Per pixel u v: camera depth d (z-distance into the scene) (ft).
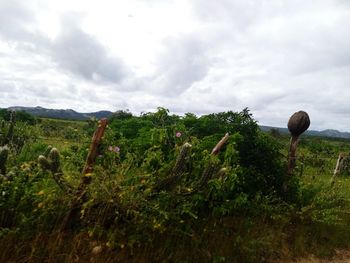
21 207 13.66
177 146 18.35
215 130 24.03
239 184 21.30
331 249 21.27
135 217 14.28
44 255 12.84
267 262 18.07
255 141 23.50
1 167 14.58
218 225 18.51
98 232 13.97
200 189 16.40
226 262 16.39
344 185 33.88
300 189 25.11
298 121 23.62
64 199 13.87
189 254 15.64
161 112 24.95
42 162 13.44
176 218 15.53
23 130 23.32
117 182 14.21
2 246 12.50
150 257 14.70
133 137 23.58
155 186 15.46
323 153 83.66
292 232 21.36
